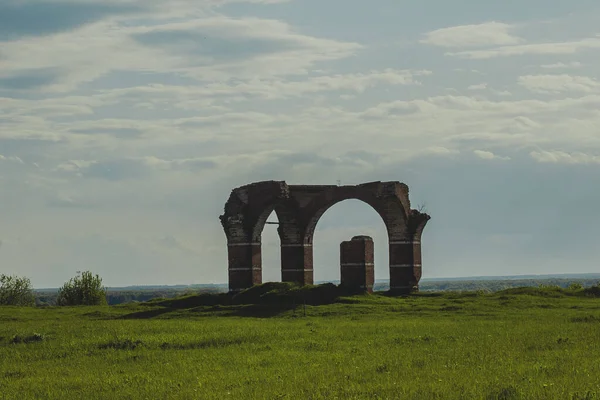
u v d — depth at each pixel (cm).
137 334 3728
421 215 6481
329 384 2294
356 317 4762
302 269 6762
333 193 6688
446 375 2353
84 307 6362
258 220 6456
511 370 2400
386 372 2469
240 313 5325
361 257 6053
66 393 2402
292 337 3538
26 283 9694
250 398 2139
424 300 5619
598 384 2128
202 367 2745
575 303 5134
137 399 2247
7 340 3716
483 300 5416
